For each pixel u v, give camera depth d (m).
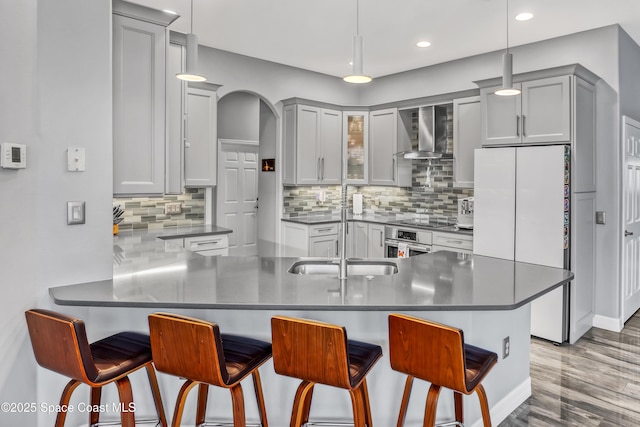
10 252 1.95
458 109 4.58
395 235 4.97
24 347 2.01
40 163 2.03
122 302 1.85
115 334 2.15
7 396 1.97
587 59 3.94
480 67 4.68
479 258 2.92
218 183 6.25
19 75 1.95
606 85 3.88
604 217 4.00
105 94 2.22
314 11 3.54
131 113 2.58
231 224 6.42
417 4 3.37
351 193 6.07
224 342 1.99
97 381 1.68
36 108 2.01
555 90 3.60
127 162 2.57
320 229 5.14
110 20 2.24
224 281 2.23
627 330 4.02
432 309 1.82
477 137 4.41
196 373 1.69
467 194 4.91
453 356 1.64
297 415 1.73
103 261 2.25
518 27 3.83
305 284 2.18
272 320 1.74
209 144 4.23
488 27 3.85
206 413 2.24
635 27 3.82
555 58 4.12
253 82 4.96
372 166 5.54
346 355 1.61
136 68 2.59
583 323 3.88
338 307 1.81
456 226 4.63
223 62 4.68
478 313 2.27
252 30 3.99
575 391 2.89
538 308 3.80
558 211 3.53
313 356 1.66
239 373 1.74
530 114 3.74
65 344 1.66
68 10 2.10
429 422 1.74
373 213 5.93
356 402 1.73
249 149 6.62
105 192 2.24
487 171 3.96
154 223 4.39
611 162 3.92
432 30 3.93
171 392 2.26
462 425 2.06
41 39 2.01
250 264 2.69
